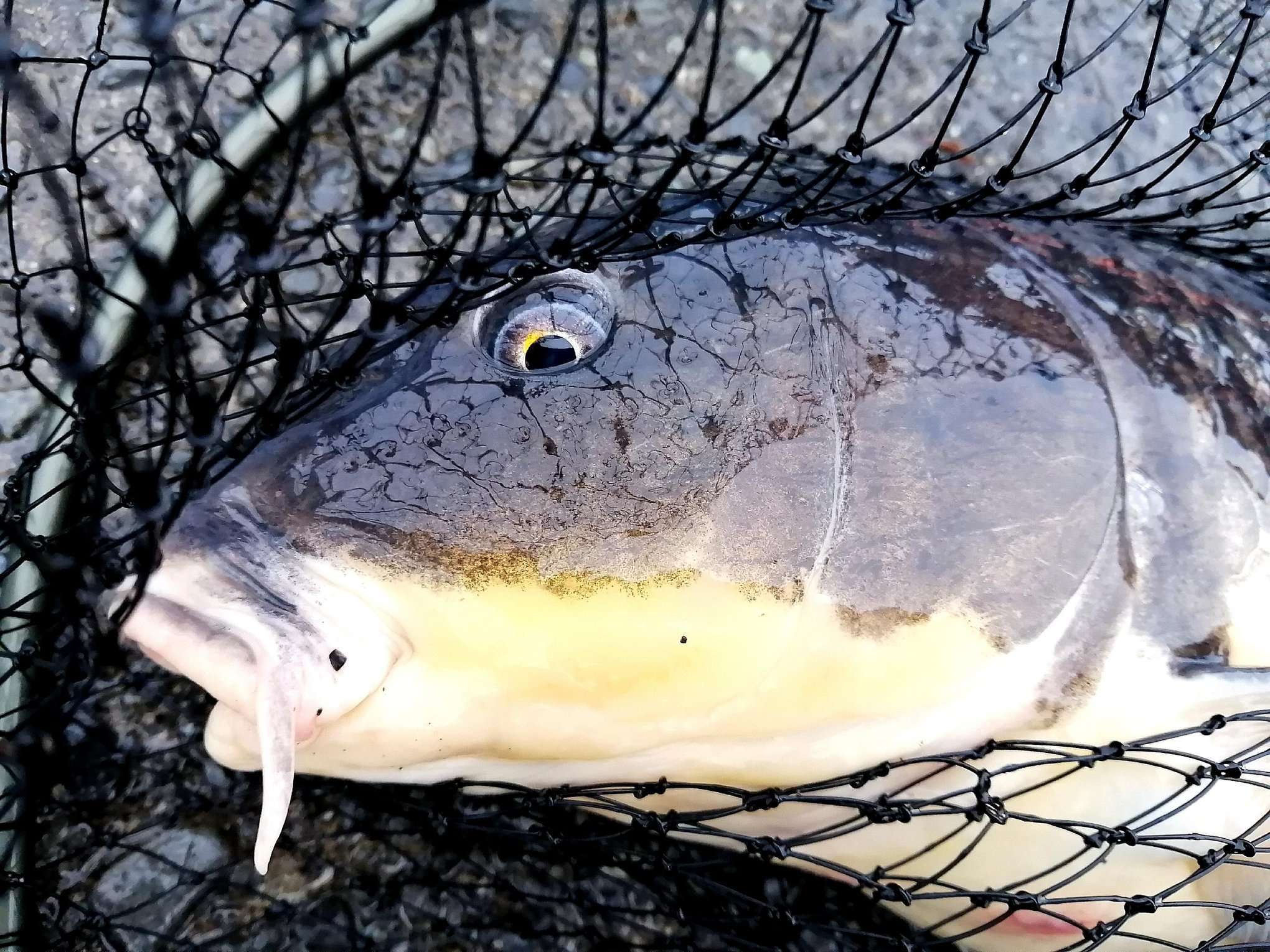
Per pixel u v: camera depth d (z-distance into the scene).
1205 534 0.22
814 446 0.21
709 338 0.21
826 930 0.23
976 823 0.22
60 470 0.24
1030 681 0.21
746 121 0.32
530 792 0.23
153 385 0.25
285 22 0.30
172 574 0.20
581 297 0.21
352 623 0.20
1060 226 0.25
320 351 0.23
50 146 0.28
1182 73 0.34
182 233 0.21
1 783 0.23
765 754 0.22
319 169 0.29
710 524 0.20
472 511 0.20
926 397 0.21
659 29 0.32
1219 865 0.21
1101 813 0.22
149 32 0.18
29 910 0.23
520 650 0.20
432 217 0.29
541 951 0.25
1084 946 0.23
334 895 0.25
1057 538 0.21
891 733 0.22
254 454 0.21
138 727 0.25
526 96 0.31
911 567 0.21
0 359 0.27
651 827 0.22
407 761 0.22
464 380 0.21
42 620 0.22
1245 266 0.27
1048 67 0.33
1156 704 0.22
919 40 0.33
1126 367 0.22
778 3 0.32
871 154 0.32
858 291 0.22
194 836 0.25
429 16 0.28
